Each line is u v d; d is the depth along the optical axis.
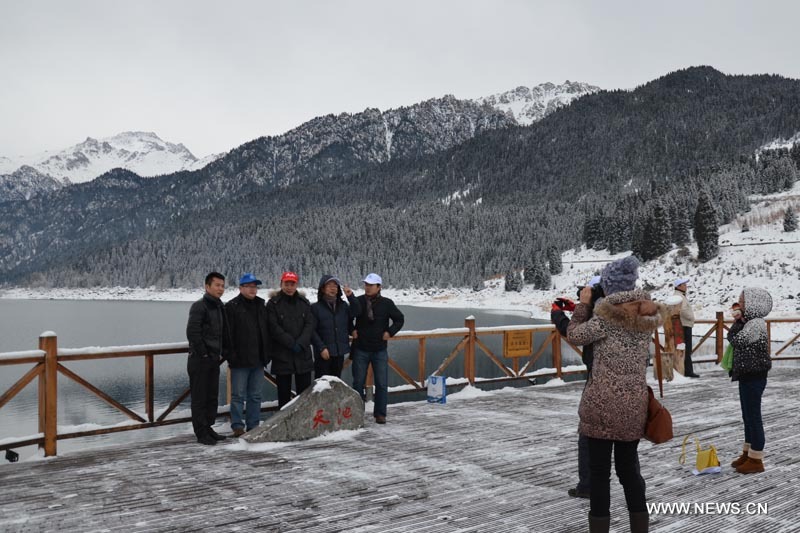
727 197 105.31
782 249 71.94
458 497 4.75
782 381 11.55
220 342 6.61
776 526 4.19
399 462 5.79
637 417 3.38
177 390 27.23
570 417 8.12
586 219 133.38
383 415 7.70
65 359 6.14
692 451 6.23
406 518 4.28
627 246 114.25
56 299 191.75
